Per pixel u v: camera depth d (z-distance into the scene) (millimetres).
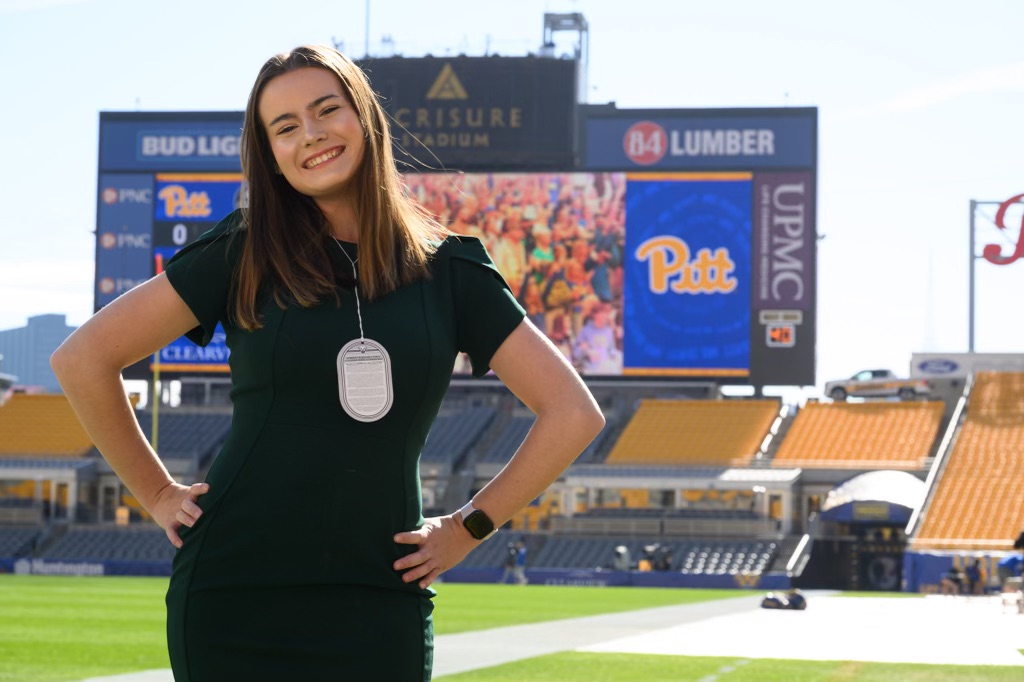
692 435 51250
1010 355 53812
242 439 2764
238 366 2791
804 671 13398
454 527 2852
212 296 2807
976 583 38531
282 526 2688
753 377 48219
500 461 50781
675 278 48781
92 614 23016
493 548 48188
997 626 22094
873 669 13750
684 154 49125
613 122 49625
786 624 22156
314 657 2668
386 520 2754
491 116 50312
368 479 2732
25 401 57094
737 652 15859
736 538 46125
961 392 53906
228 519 2713
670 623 22125
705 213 48844
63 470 51438
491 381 54375
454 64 50594
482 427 53094
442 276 2898
